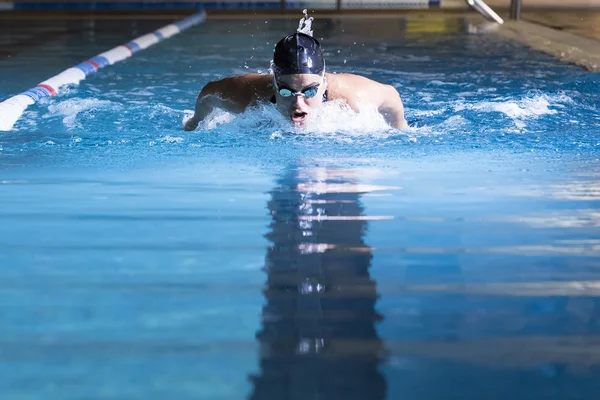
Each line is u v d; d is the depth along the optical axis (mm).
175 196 2963
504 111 5000
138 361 1516
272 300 1858
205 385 1424
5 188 3098
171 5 16391
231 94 4543
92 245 2316
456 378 1473
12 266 2109
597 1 16062
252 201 2881
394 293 1922
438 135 4309
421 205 2822
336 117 4398
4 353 1549
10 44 9703
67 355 1542
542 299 1884
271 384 1425
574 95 5641
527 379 1467
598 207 2787
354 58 8211
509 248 2307
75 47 9367
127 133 4402
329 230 2492
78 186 3141
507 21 12523
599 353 1579
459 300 1881
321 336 1655
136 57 8539
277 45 4219
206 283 1981
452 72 7133
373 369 1502
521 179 3262
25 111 5145
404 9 14914
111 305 1818
